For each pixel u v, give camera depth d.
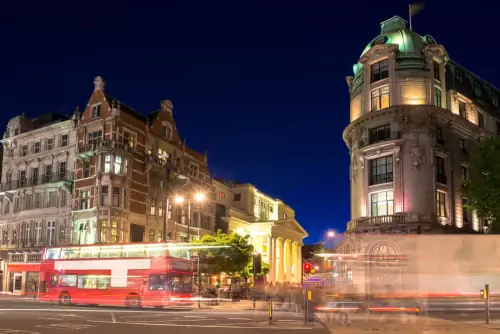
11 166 59.91
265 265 60.78
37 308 32.50
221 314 29.42
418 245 41.75
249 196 79.75
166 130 60.81
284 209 94.81
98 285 35.44
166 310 33.12
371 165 50.12
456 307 31.95
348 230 48.94
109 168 51.34
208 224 66.75
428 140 47.59
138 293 34.06
